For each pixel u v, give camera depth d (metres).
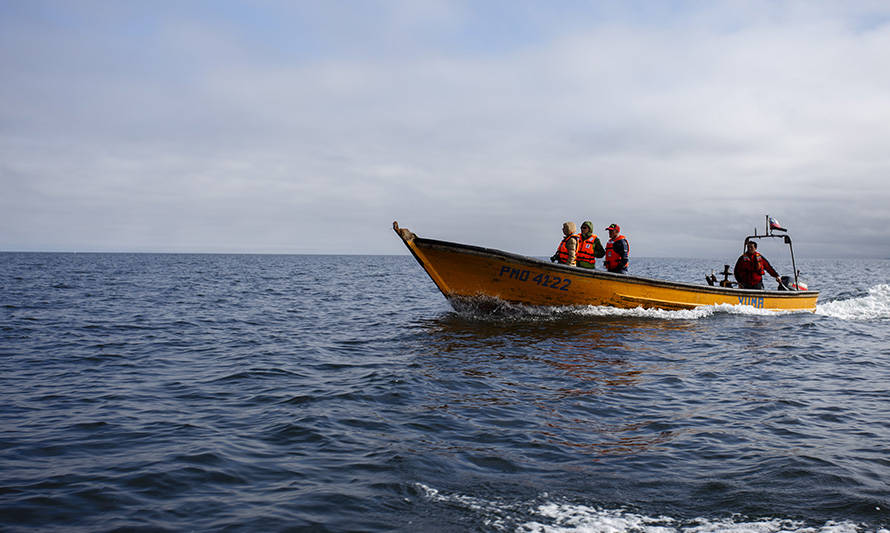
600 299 12.34
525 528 3.12
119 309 15.94
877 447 4.46
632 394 6.30
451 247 11.85
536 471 3.99
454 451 4.42
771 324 12.21
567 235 12.62
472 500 3.51
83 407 5.88
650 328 11.22
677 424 5.15
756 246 14.21
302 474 3.99
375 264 93.44
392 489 3.69
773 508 3.33
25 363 8.23
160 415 5.58
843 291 26.33
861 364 8.11
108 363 8.27
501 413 5.53
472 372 7.41
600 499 3.50
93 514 3.38
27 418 5.45
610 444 4.59
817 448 4.43
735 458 4.21
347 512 3.37
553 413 5.53
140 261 93.06
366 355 8.88
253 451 4.49
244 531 3.14
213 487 3.78
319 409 5.71
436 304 18.06
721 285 14.65
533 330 10.97
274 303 18.42
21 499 3.57
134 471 4.06
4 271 41.69
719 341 9.98
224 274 42.78
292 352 9.20
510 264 11.76
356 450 4.48
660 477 3.85
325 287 27.61
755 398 6.14
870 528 3.07
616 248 12.79
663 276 41.59
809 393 6.37
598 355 8.59
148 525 3.23
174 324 12.86
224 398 6.25
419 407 5.76
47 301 18.00
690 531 3.07
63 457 4.37
